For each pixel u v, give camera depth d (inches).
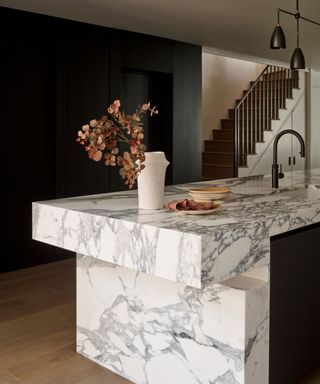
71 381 98.9
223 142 345.4
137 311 97.0
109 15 191.8
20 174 186.4
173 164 246.7
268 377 87.0
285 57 305.6
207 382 86.0
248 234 80.0
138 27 213.3
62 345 116.0
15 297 152.5
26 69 185.3
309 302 98.1
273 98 361.7
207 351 85.4
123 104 226.7
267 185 136.6
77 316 110.8
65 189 198.8
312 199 108.6
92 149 89.4
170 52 241.9
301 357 96.7
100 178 211.3
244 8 186.7
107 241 87.0
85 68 203.5
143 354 96.4
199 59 259.6
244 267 79.3
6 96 179.9
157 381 94.4
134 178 90.7
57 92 193.6
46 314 136.9
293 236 92.3
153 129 244.8
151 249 78.7
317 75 380.2
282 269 89.4
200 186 134.9
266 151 342.3
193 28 217.8
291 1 178.2
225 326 82.4
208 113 359.3
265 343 85.1
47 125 193.8
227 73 371.2
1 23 176.6
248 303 80.3
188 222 81.6
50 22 190.7
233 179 153.9
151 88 241.4
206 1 175.6
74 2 173.2
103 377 100.7
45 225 101.4
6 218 183.5
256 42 253.9
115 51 215.5
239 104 326.3
